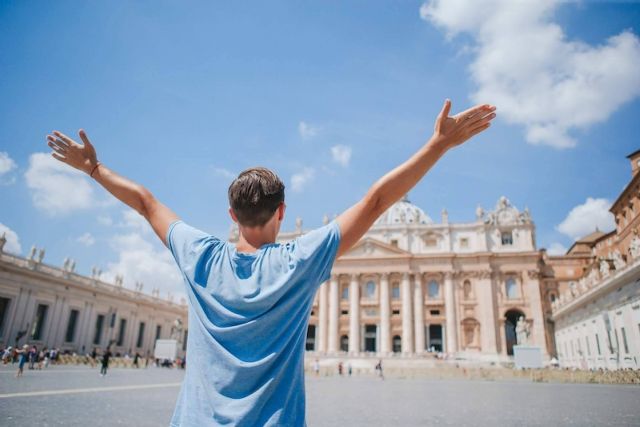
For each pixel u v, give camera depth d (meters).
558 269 80.25
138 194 2.41
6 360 41.94
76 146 2.49
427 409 16.03
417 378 51.28
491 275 79.06
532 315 75.75
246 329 1.82
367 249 84.25
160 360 61.16
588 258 78.88
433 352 73.69
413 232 85.69
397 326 80.25
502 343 76.12
